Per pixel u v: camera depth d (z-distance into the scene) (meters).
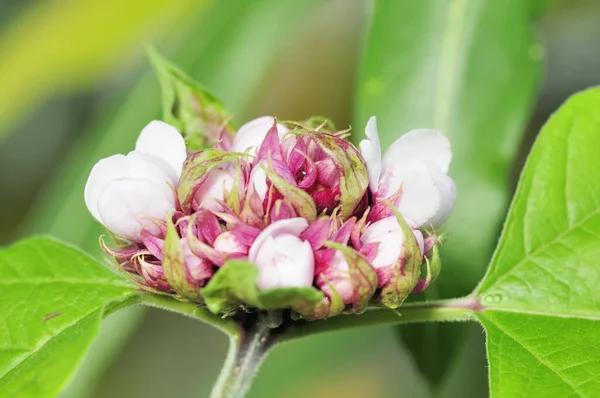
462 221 0.41
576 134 0.38
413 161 0.36
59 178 0.45
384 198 0.35
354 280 0.34
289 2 0.45
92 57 0.49
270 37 0.44
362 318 0.36
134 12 0.48
